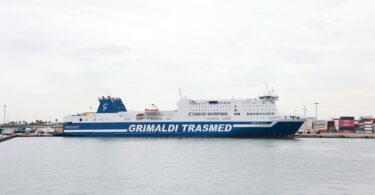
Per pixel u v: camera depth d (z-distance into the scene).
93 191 58.47
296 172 75.00
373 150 122.69
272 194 56.91
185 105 177.88
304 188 60.53
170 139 170.12
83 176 70.50
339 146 142.88
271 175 71.50
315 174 72.62
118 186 61.84
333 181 65.81
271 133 168.50
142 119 182.50
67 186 61.84
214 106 174.75
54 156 103.00
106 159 95.19
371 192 57.94
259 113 171.12
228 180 66.75
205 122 174.50
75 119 193.62
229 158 96.06
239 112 172.38
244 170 77.19
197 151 113.12
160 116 180.75
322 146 141.12
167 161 90.69
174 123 178.25
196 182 64.94
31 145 149.75
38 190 59.06
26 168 80.38
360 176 70.69
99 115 189.50
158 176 70.44
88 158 97.62
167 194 56.78
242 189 59.88
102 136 188.50
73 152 113.75
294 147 130.25
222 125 172.62
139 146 132.75
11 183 64.19
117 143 148.75
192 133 175.88
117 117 186.50
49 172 75.00
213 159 94.19
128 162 89.25
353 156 102.69
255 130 168.88
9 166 83.56
